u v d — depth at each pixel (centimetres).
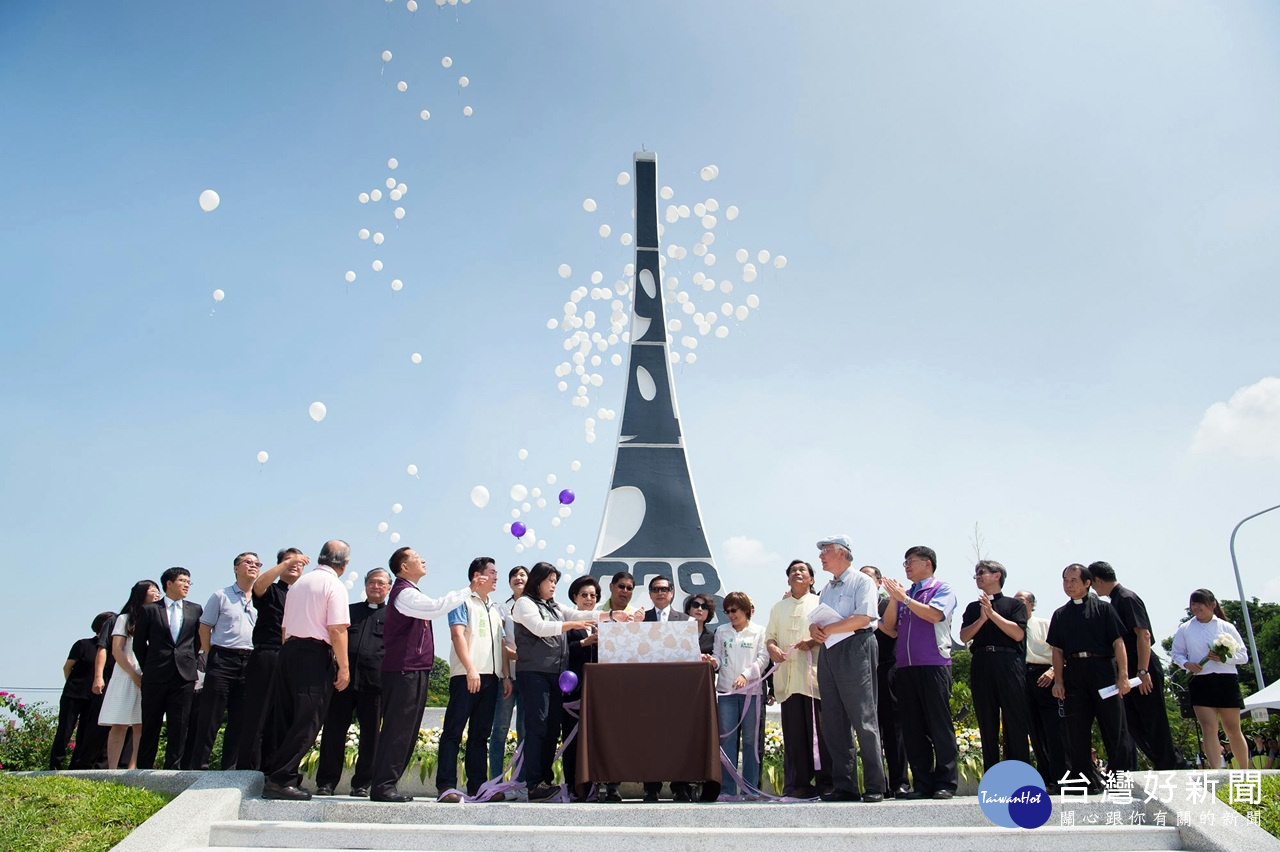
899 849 491
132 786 591
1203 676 754
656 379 1770
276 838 505
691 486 1708
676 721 576
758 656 699
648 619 721
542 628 623
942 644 638
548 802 609
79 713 806
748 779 674
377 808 533
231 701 711
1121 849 499
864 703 590
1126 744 616
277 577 667
